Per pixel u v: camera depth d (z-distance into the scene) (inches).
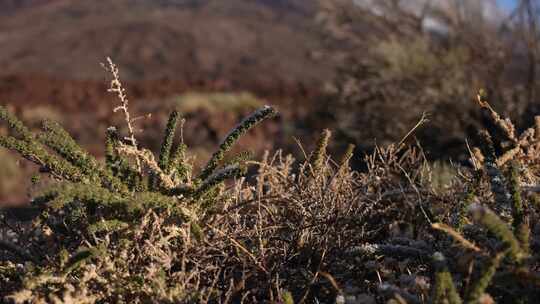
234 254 65.0
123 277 57.0
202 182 63.8
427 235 69.6
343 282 64.7
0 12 3245.6
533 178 66.8
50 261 59.0
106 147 66.7
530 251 54.5
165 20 2748.5
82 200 60.3
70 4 3304.6
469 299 47.8
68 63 2039.9
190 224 60.5
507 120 70.8
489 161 68.1
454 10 289.0
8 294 59.1
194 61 2196.1
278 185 75.0
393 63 280.8
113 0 3383.4
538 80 241.8
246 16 3019.2
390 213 75.5
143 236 61.2
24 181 71.3
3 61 2052.2
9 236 73.1
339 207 71.0
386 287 52.6
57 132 64.3
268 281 61.4
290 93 672.4
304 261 67.2
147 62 2150.6
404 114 246.2
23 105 573.6
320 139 74.1
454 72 258.8
